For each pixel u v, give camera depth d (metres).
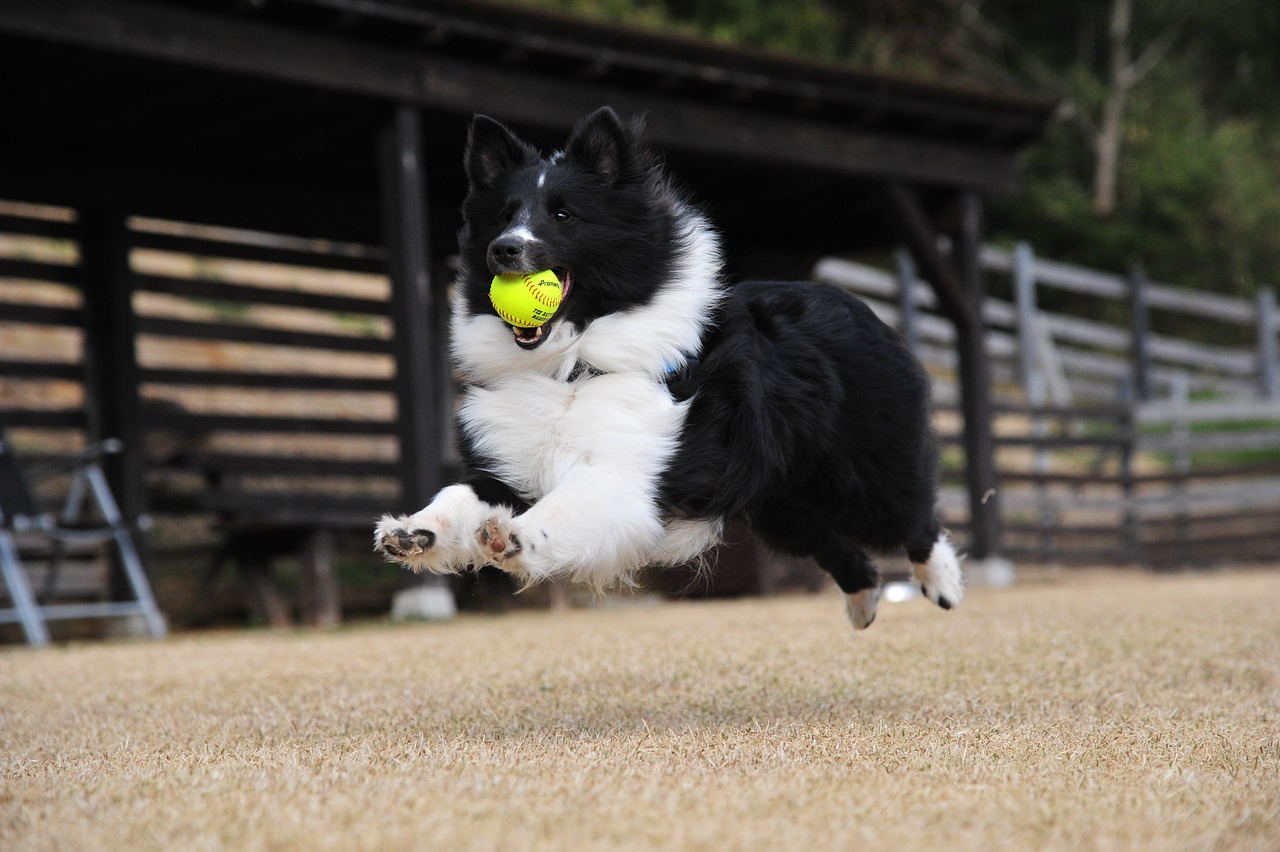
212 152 13.42
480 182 5.33
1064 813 3.41
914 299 20.09
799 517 5.77
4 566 11.05
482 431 5.12
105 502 11.90
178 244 13.88
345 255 15.15
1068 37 39.88
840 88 13.50
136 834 3.29
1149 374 23.39
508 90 11.88
